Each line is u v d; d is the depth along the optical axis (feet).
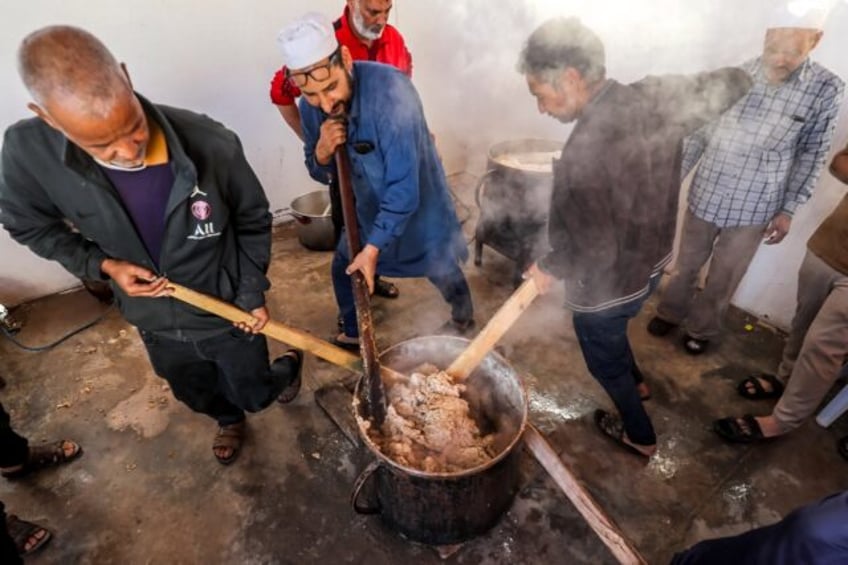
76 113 2.93
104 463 6.31
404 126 5.40
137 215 4.00
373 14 6.83
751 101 5.76
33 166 3.70
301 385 7.35
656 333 8.07
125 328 8.47
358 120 5.46
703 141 6.42
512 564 5.19
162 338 4.97
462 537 4.89
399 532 5.09
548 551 5.29
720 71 4.49
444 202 6.70
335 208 6.81
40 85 2.88
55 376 7.55
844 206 5.50
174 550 5.42
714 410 6.82
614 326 4.99
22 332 8.38
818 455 6.24
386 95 5.36
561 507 5.67
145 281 4.30
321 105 5.24
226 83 9.43
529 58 4.17
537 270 4.83
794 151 5.97
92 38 3.04
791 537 2.88
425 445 4.78
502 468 4.40
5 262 8.65
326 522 5.63
